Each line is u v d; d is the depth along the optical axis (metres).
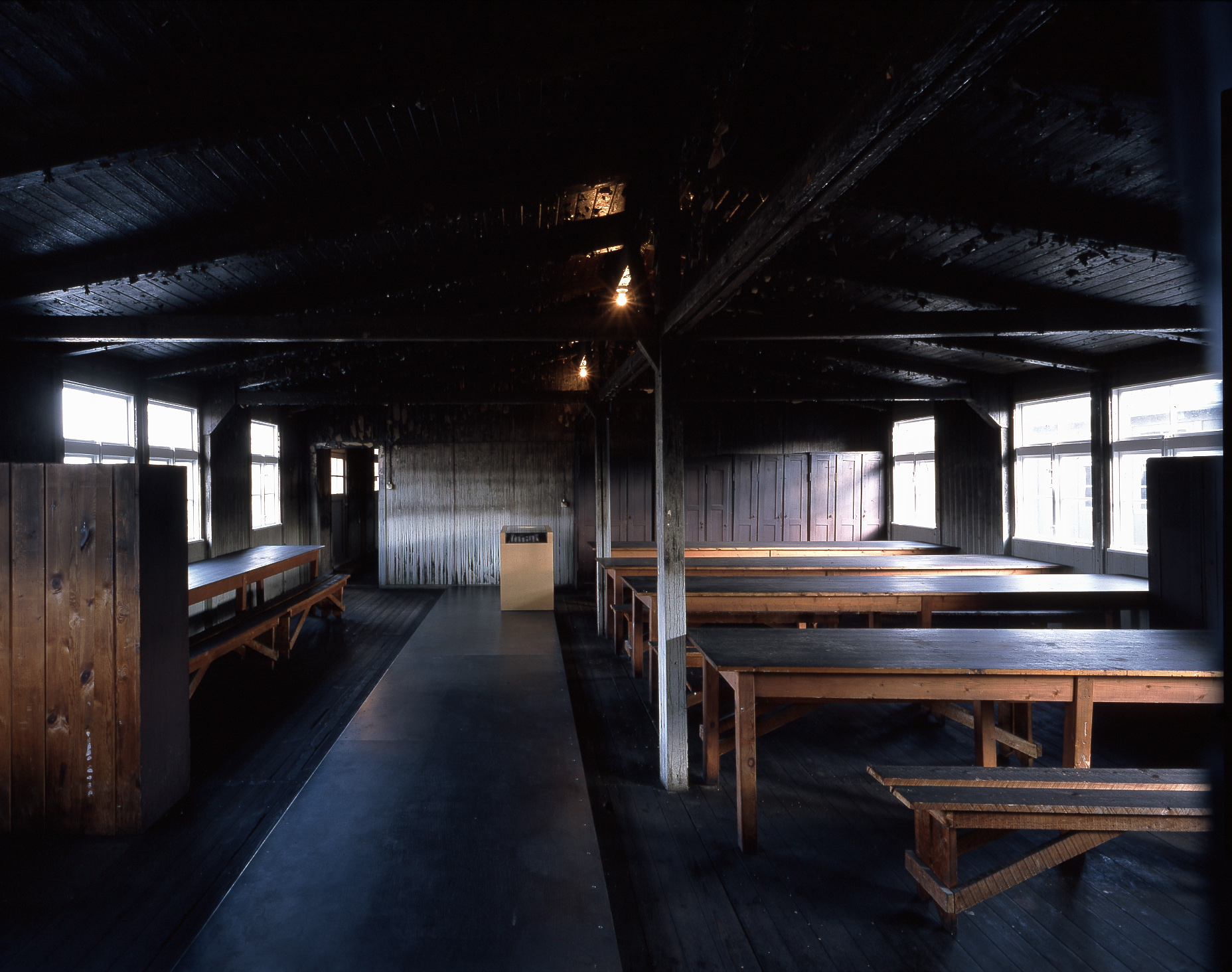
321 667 6.82
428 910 2.67
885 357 7.70
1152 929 2.81
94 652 3.52
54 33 2.34
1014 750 4.60
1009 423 8.24
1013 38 1.36
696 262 3.65
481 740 4.50
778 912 2.92
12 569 3.54
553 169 4.19
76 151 2.88
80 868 3.19
